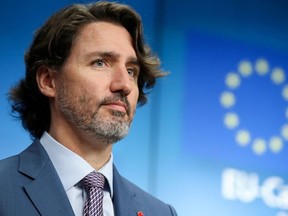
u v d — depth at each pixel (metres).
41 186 2.64
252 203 5.65
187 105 5.57
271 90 5.96
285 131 5.93
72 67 2.89
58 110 2.90
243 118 5.78
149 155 5.36
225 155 5.63
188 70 5.65
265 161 5.78
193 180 5.47
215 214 5.50
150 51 3.34
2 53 5.04
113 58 2.91
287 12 6.21
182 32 5.70
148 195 3.14
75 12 3.03
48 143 2.86
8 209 2.52
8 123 4.90
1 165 2.72
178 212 5.38
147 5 5.61
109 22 3.08
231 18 5.95
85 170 2.77
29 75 3.17
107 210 2.78
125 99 2.83
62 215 2.57
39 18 5.22
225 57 5.84
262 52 6.02
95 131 2.77
